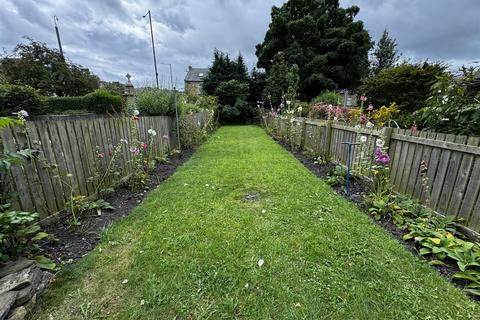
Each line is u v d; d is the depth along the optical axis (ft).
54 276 5.24
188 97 35.53
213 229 7.30
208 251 6.21
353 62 53.16
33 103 23.25
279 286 5.04
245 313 4.44
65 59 47.65
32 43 42.73
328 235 6.93
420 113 11.25
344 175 11.95
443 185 7.32
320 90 52.19
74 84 47.06
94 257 5.97
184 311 4.47
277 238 6.80
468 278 4.97
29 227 5.81
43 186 7.11
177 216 8.20
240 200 9.56
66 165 8.05
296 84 42.37
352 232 7.07
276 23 54.03
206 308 4.53
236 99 52.42
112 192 10.44
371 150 10.53
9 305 3.94
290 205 8.98
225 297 4.79
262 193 10.28
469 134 8.09
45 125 7.27
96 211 8.52
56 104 33.83
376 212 8.20
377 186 9.64
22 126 6.48
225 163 15.62
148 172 13.04
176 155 18.80
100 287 5.03
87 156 9.16
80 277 5.29
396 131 9.41
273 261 5.81
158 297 4.76
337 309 4.48
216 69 55.93
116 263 5.77
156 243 6.58
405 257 5.90
